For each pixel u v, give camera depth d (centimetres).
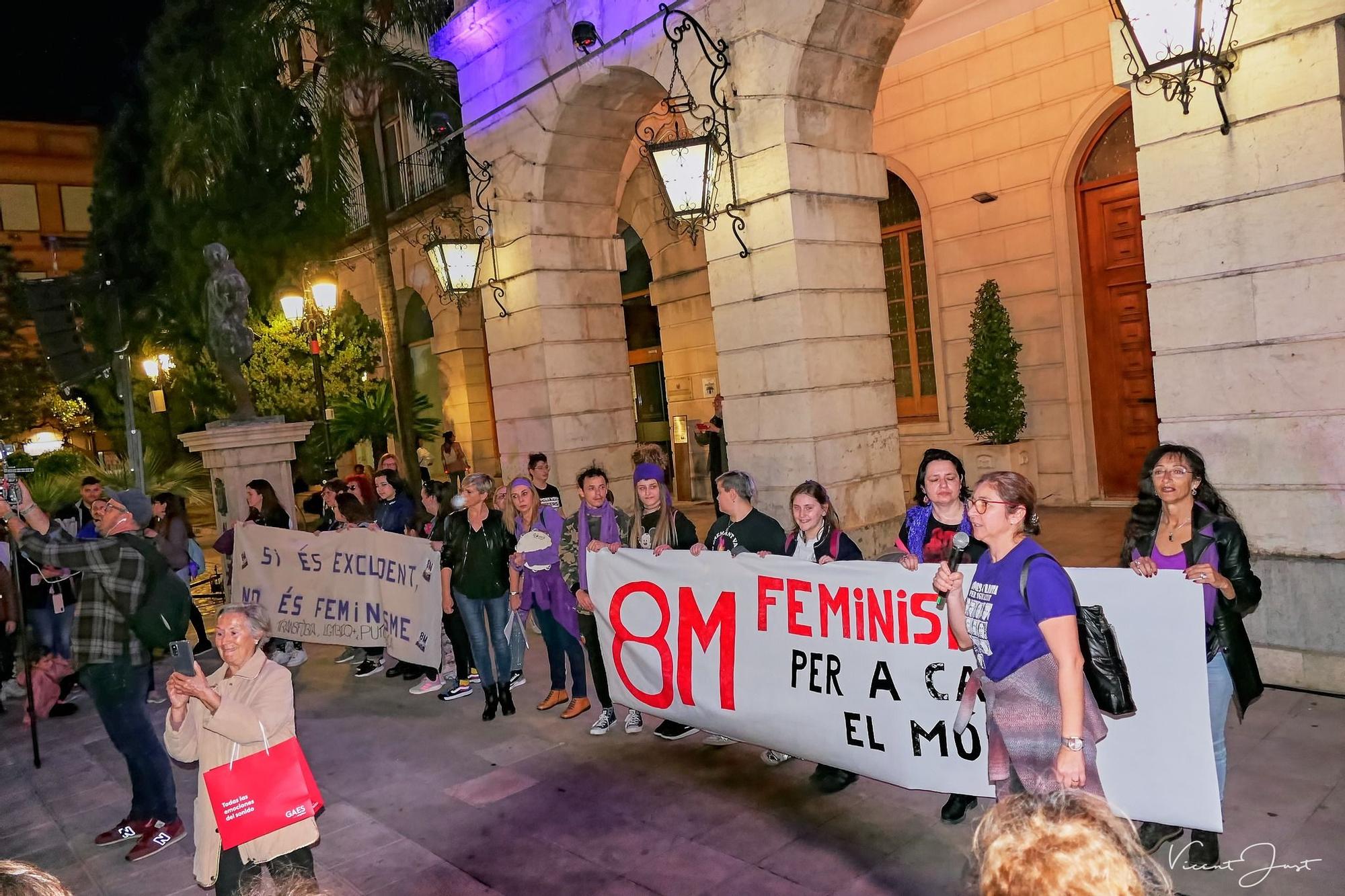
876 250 782
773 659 496
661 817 491
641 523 597
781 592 492
